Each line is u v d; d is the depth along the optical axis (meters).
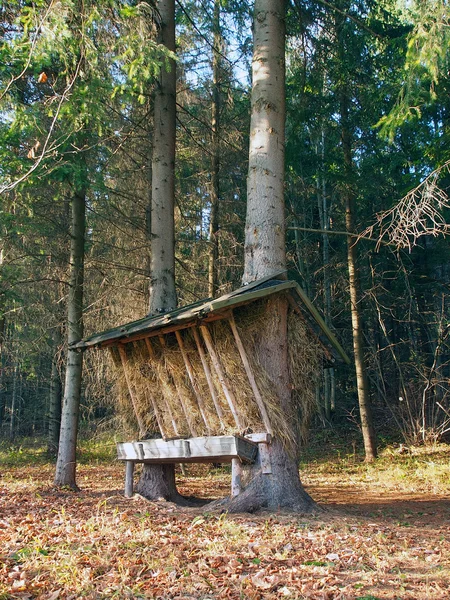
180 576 4.56
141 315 14.36
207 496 10.86
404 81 9.68
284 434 7.68
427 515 8.33
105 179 13.31
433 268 21.20
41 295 15.29
